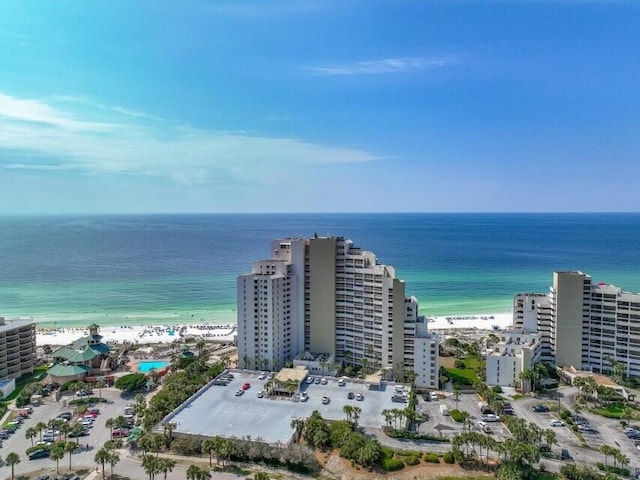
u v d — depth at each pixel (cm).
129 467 11769
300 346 19875
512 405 15650
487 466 11581
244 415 14138
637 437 13438
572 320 18812
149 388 17425
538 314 19838
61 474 11406
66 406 15825
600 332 18675
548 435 12344
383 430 13338
